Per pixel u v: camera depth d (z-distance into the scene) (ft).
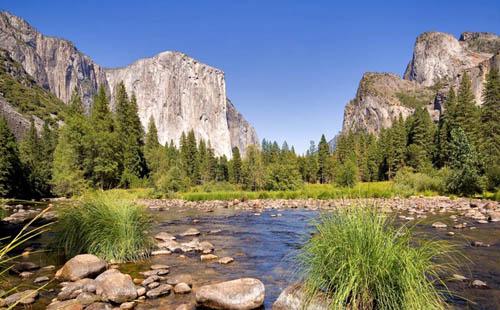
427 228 42.65
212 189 169.07
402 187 119.34
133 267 26.84
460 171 106.52
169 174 150.10
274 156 274.77
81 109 182.80
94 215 28.94
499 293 19.80
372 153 257.96
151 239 33.37
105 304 18.45
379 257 14.84
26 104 395.75
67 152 140.56
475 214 56.39
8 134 149.18
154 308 18.56
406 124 279.90
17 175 135.44
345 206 17.81
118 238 28.81
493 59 559.79
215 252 33.30
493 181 101.35
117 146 164.55
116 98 212.02
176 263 28.43
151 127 256.73
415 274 14.52
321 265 16.05
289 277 24.21
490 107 169.07
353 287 14.30
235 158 273.13
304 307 15.79
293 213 71.87
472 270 24.61
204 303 18.81
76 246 28.84
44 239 36.70
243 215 68.64
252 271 26.03
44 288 21.29
